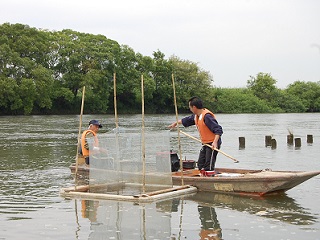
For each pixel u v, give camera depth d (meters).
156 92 81.00
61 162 16.64
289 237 7.38
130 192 10.93
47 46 66.81
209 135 11.35
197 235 7.57
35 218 8.62
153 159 10.99
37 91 62.25
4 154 19.17
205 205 9.59
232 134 32.53
